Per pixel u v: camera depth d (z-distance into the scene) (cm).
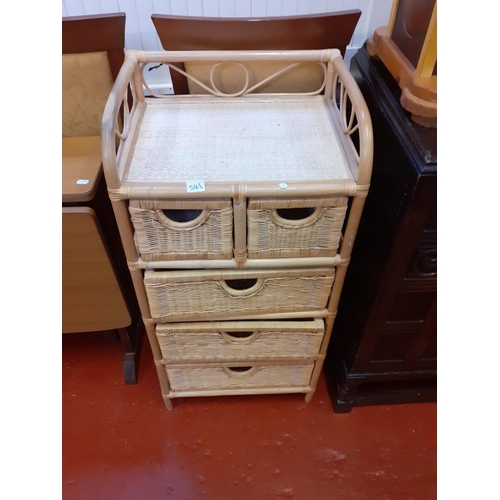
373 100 102
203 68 110
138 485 119
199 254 93
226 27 100
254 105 108
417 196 82
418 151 81
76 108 118
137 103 105
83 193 100
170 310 104
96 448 126
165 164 90
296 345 114
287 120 103
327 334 114
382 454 125
